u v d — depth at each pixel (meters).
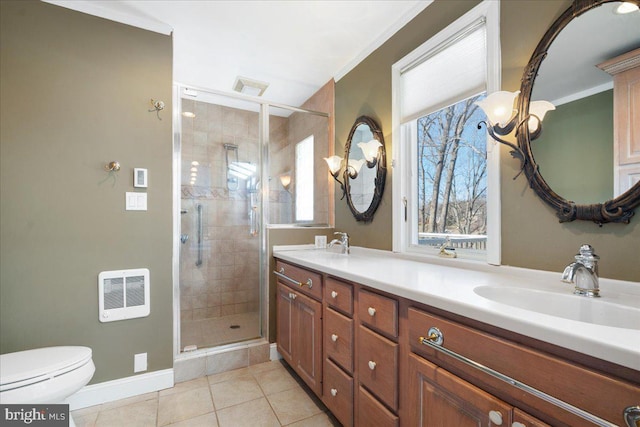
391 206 2.03
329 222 2.80
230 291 2.50
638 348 0.53
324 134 2.82
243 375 2.12
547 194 1.16
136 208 1.92
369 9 1.84
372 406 1.22
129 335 1.88
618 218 0.97
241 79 2.78
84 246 1.78
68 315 1.73
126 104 1.90
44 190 1.69
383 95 2.12
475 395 0.81
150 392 1.90
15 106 1.64
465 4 1.53
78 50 1.78
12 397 1.20
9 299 1.61
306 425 1.58
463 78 1.55
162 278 1.98
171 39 2.04
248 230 2.54
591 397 0.59
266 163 2.57
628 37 0.96
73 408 1.71
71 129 1.76
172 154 2.04
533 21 1.23
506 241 1.32
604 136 1.01
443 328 0.92
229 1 1.78
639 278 0.94
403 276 1.27
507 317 0.74
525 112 1.23
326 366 1.59
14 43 1.64
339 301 1.48
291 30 2.06
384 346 1.16
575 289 0.99
